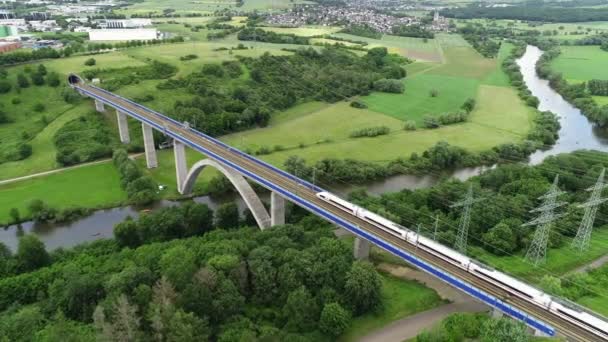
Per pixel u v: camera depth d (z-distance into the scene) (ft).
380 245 305.32
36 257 340.59
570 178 471.62
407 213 404.16
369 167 531.91
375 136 638.12
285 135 641.81
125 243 375.25
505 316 243.60
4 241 411.34
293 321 266.77
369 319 290.15
